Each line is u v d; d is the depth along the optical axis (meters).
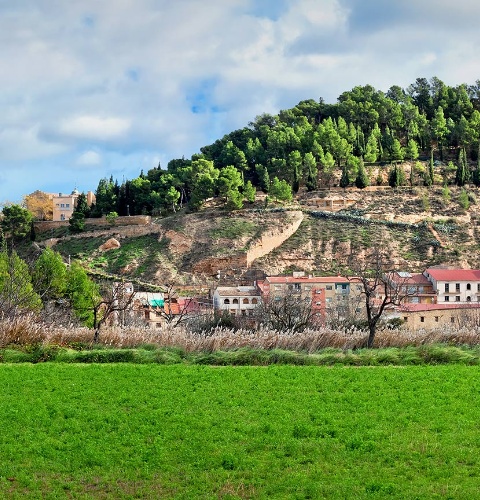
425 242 178.12
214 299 138.38
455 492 24.62
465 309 107.56
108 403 35.88
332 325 82.88
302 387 39.19
